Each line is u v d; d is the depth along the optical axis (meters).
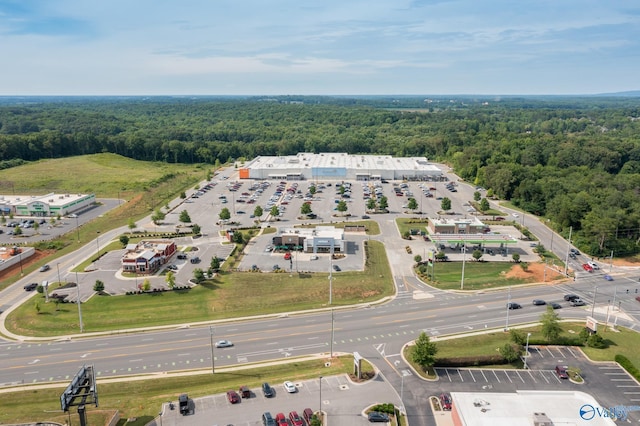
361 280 139.25
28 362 97.06
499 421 73.19
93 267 147.88
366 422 78.31
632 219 171.50
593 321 107.81
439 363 95.12
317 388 87.56
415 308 123.06
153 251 150.75
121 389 87.38
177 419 78.81
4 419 78.00
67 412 79.62
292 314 119.50
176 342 105.19
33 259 157.25
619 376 93.06
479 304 125.69
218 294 129.00
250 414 80.12
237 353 100.50
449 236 166.62
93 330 110.94
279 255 159.50
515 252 165.25
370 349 102.31
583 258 161.12
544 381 91.12
